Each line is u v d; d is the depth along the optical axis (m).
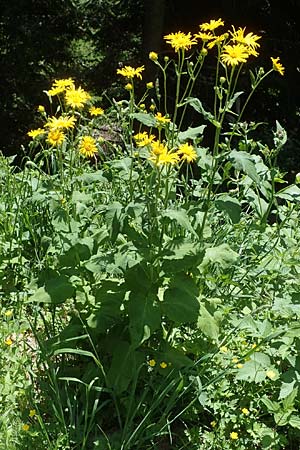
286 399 2.93
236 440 2.97
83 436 2.79
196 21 10.12
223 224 3.92
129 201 3.17
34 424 2.99
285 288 3.56
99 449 2.84
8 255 3.96
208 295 3.34
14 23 10.60
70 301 3.70
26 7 10.77
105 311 3.01
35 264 3.86
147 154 3.13
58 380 3.14
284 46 9.65
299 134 9.74
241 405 3.10
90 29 11.45
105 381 3.00
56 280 3.05
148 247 2.89
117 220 2.86
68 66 11.27
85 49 11.65
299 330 3.07
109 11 10.85
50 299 2.99
